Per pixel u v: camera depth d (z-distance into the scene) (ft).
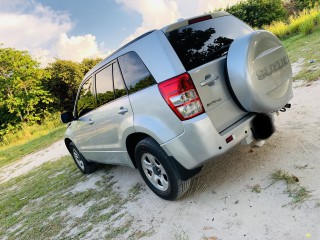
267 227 8.32
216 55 10.25
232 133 9.70
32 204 17.81
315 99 16.71
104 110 13.11
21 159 41.68
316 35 39.68
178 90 9.29
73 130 17.58
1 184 28.14
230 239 8.39
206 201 10.64
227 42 10.86
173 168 10.36
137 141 12.20
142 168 11.91
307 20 46.68
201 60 9.82
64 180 20.26
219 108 9.79
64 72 110.22
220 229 8.95
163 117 9.82
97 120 14.02
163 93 9.57
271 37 10.46
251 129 10.28
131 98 11.02
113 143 13.34
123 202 13.24
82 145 17.25
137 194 13.50
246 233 8.39
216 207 10.08
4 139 82.53
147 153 11.14
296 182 9.72
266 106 9.93
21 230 14.43
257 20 85.51
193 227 9.52
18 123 99.50
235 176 11.48
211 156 9.43
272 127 11.03
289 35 54.19
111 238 10.71
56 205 15.97
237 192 10.43
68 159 27.48
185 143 9.55
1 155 54.29
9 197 21.43
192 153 9.57
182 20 10.36
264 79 9.82
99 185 16.53
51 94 106.93
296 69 24.68
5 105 98.07
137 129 10.91
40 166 29.66
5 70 93.66
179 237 9.26
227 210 9.70
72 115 16.40
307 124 13.76
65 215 14.26
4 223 16.25
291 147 12.07
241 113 10.38
